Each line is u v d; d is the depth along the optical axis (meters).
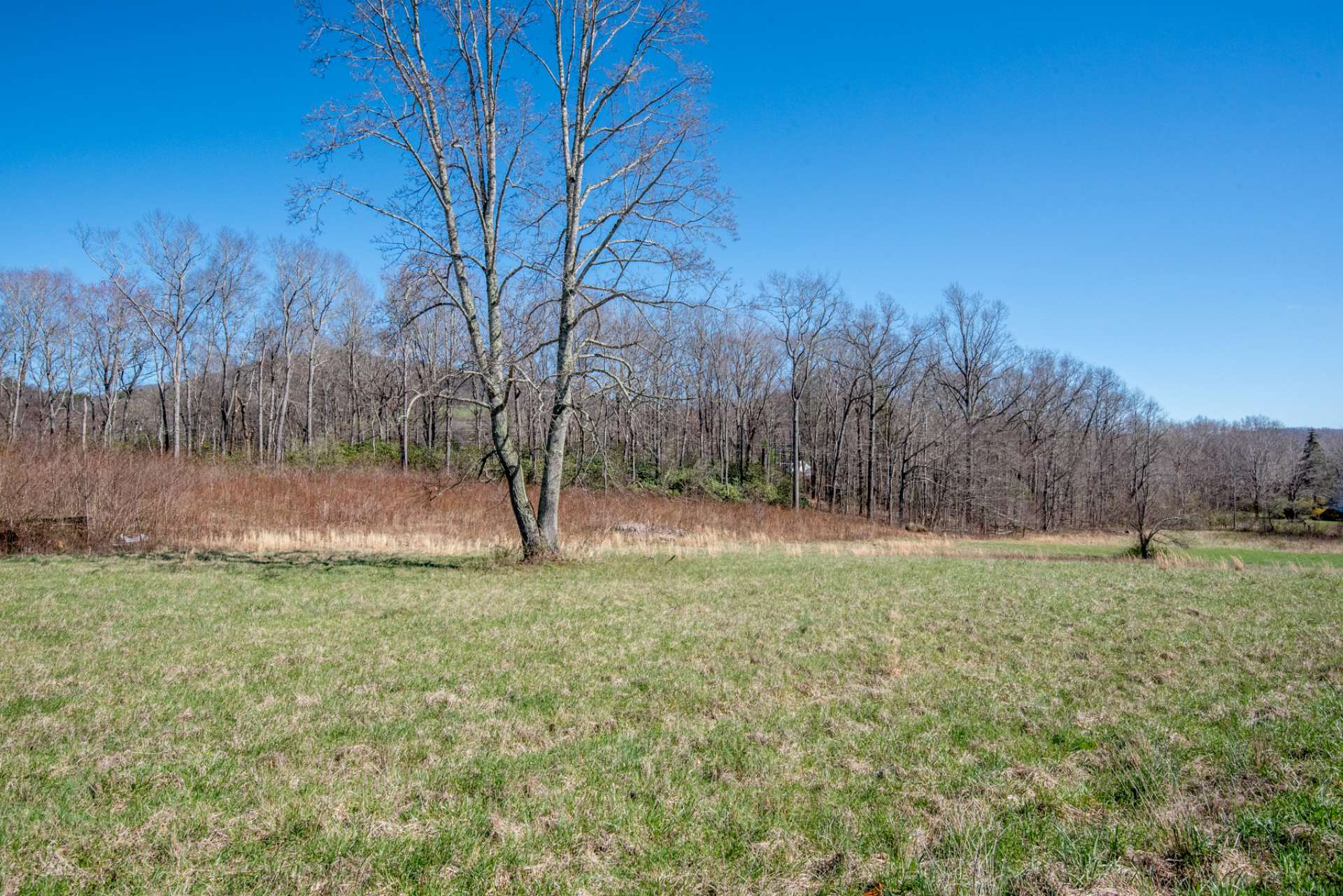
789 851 4.35
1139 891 3.75
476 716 6.84
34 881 3.90
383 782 5.23
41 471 20.73
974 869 3.96
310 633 10.19
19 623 10.38
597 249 17.11
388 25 16.36
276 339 53.84
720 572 17.70
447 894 3.86
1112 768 5.62
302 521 24.25
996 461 46.47
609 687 7.87
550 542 18.12
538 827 4.61
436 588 14.39
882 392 55.59
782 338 49.47
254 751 5.86
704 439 56.56
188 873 3.98
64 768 5.41
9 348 48.25
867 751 6.07
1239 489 65.00
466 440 53.78
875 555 24.52
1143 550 25.72
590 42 17.25
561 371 17.19
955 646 9.95
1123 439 59.16
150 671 8.10
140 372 51.53
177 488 23.45
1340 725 6.27
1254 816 4.49
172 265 43.31
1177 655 9.43
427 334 35.84
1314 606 13.27
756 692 7.74
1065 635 10.66
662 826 4.66
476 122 17.44
